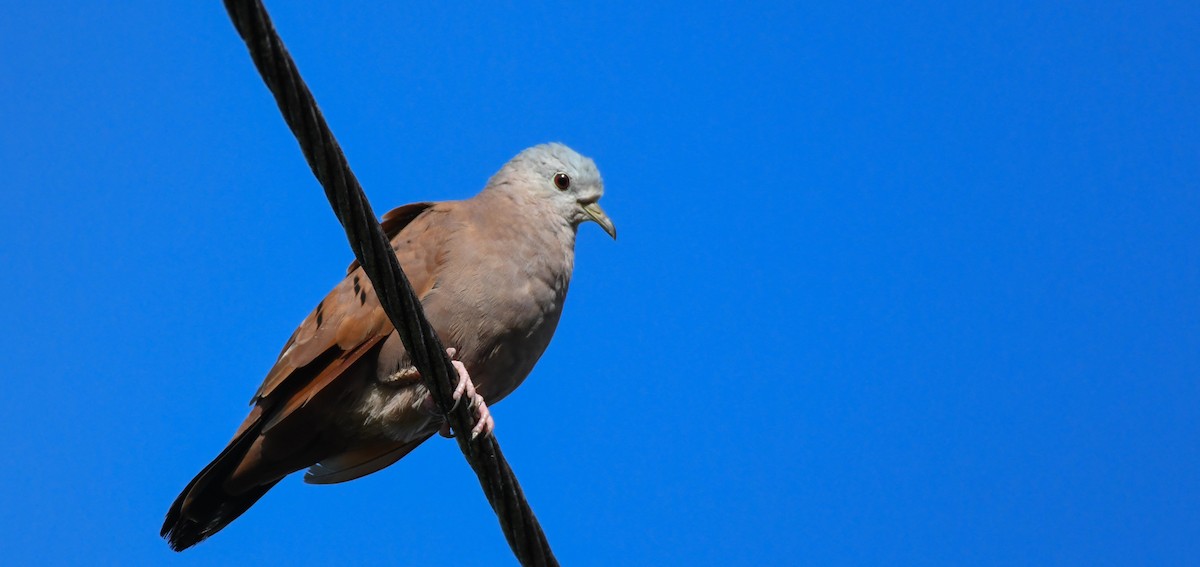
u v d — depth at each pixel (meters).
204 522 11.70
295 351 11.04
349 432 11.55
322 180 7.91
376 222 8.22
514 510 9.75
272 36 7.10
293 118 7.52
